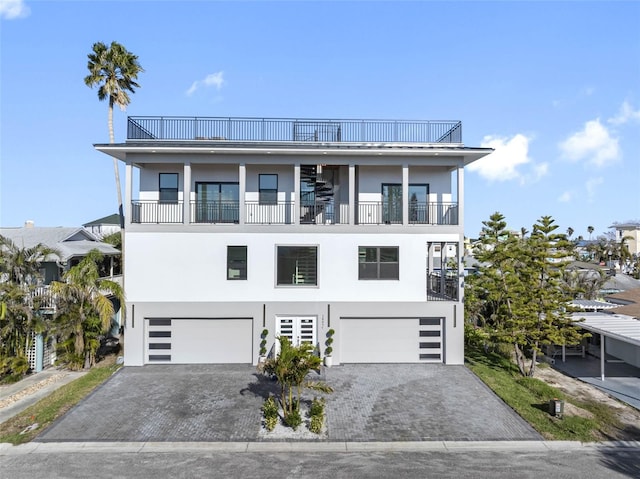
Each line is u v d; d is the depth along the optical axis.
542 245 17.33
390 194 21.53
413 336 19.22
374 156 19.19
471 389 16.06
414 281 19.08
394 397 15.23
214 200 20.81
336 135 21.06
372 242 19.02
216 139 20.77
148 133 20.25
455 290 19.58
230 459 11.18
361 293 18.92
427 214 20.73
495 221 18.08
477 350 21.98
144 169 20.67
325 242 18.92
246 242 18.77
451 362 19.05
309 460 11.15
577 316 20.80
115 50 27.86
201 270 18.70
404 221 19.17
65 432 12.50
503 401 14.97
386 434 12.58
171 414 13.73
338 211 21.98
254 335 18.70
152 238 18.62
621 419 13.79
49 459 11.12
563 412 13.90
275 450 11.69
